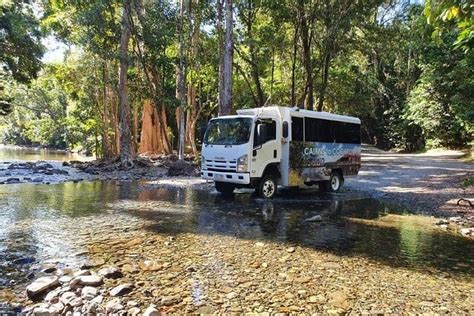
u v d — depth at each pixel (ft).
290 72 100.94
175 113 123.75
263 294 16.38
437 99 108.88
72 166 84.94
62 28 86.84
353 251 22.86
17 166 78.48
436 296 16.55
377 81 153.28
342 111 135.44
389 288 17.34
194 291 16.57
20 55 82.69
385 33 82.23
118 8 84.43
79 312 14.53
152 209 35.24
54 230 26.71
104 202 38.86
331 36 77.51
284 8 74.23
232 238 25.21
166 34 79.20
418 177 62.95
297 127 42.50
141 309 14.75
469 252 23.00
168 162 87.86
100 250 22.13
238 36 79.20
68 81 105.91
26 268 19.07
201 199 41.45
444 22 22.43
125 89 81.30
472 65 61.41
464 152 111.65
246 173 38.63
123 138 82.07
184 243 23.81
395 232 27.76
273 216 32.76
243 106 116.47
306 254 22.04
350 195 45.75
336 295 16.43
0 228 27.14
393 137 155.33
